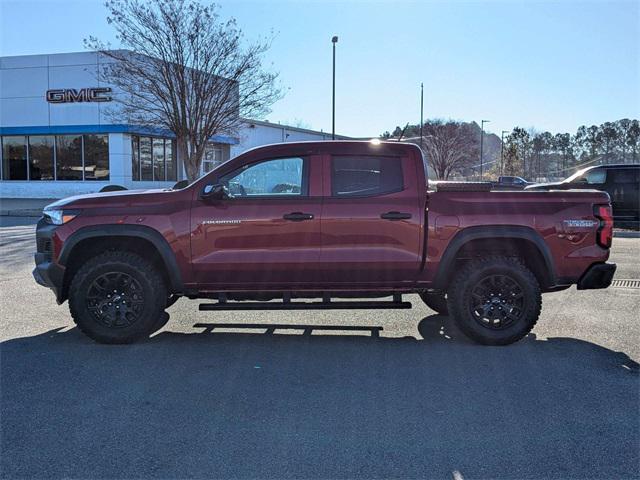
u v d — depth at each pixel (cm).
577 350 566
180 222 563
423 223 568
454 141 6006
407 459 346
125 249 593
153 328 598
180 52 2058
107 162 2934
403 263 569
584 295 834
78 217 566
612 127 9250
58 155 3017
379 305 582
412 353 556
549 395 446
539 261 590
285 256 566
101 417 403
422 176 579
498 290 577
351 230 564
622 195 1756
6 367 508
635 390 457
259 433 379
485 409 419
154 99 2258
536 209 575
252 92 2206
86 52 2880
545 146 9569
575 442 368
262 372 499
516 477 326
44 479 321
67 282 592
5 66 2995
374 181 578
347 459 345
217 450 355
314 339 605
